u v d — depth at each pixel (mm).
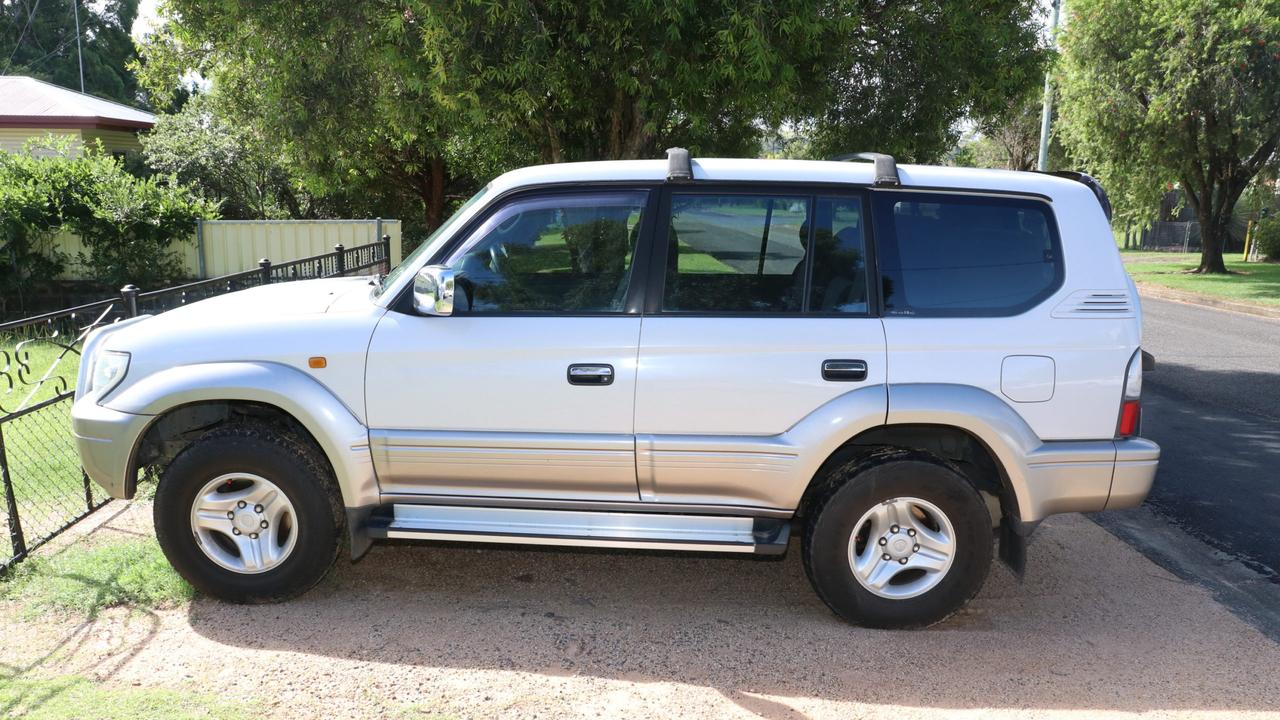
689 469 3986
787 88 8656
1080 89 23109
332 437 4000
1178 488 6391
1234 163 23516
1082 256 3996
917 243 4016
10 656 3715
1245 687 3670
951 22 9375
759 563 4926
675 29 7711
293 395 3986
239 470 4090
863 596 4027
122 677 3559
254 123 12961
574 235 4066
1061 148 33750
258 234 14062
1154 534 5512
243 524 4156
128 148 20609
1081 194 4055
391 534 4117
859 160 4453
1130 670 3793
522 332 3977
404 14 8977
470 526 4113
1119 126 22469
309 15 9594
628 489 4062
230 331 4113
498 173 15664
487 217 4109
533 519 4133
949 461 4055
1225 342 13188
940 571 4012
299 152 11375
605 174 4094
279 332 4082
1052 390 3922
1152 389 9719
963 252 4016
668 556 4984
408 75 8844
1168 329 14609
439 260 4105
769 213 4020
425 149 17109
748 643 3969
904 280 3994
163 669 3631
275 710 3344
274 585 4188
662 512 4086
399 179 21953
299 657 3756
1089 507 4004
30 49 42406
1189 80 20578
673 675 3676
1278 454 7258
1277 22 19859
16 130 17969
